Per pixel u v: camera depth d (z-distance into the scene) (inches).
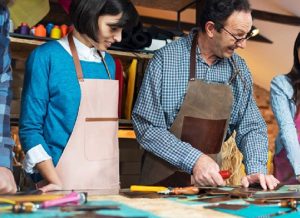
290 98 75.7
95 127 57.7
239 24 57.3
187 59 62.5
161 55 62.2
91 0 53.5
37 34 76.9
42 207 30.4
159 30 88.4
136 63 83.5
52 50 57.1
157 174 62.8
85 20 54.2
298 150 70.6
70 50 58.6
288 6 183.6
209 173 50.9
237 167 88.4
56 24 89.5
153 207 32.7
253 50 230.1
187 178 60.5
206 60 63.2
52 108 55.9
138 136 62.0
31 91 55.1
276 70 240.8
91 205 32.3
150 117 61.1
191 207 33.3
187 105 61.1
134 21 57.2
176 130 61.7
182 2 96.4
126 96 83.4
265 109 272.1
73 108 55.9
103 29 55.1
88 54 59.7
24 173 63.4
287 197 39.4
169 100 61.2
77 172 55.7
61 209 29.9
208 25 59.7
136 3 97.6
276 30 202.5
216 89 61.6
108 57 63.8
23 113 54.9
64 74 56.4
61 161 55.2
